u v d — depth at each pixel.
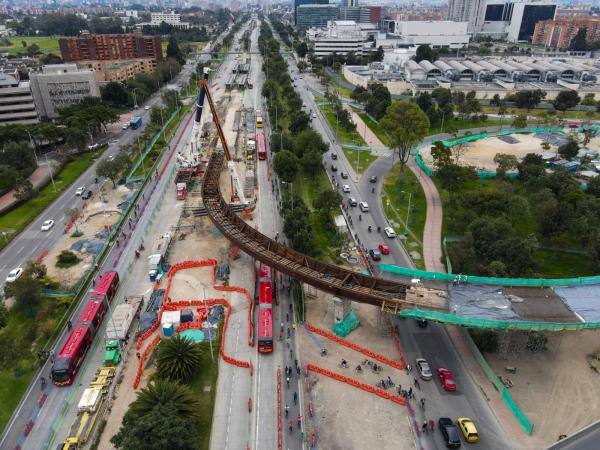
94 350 93.06
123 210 154.38
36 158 192.25
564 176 151.75
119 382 84.88
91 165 196.00
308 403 80.50
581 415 77.50
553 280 95.44
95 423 76.31
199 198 164.00
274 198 164.00
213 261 123.06
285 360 90.25
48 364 89.88
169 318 98.56
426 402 80.12
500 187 152.75
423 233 137.50
